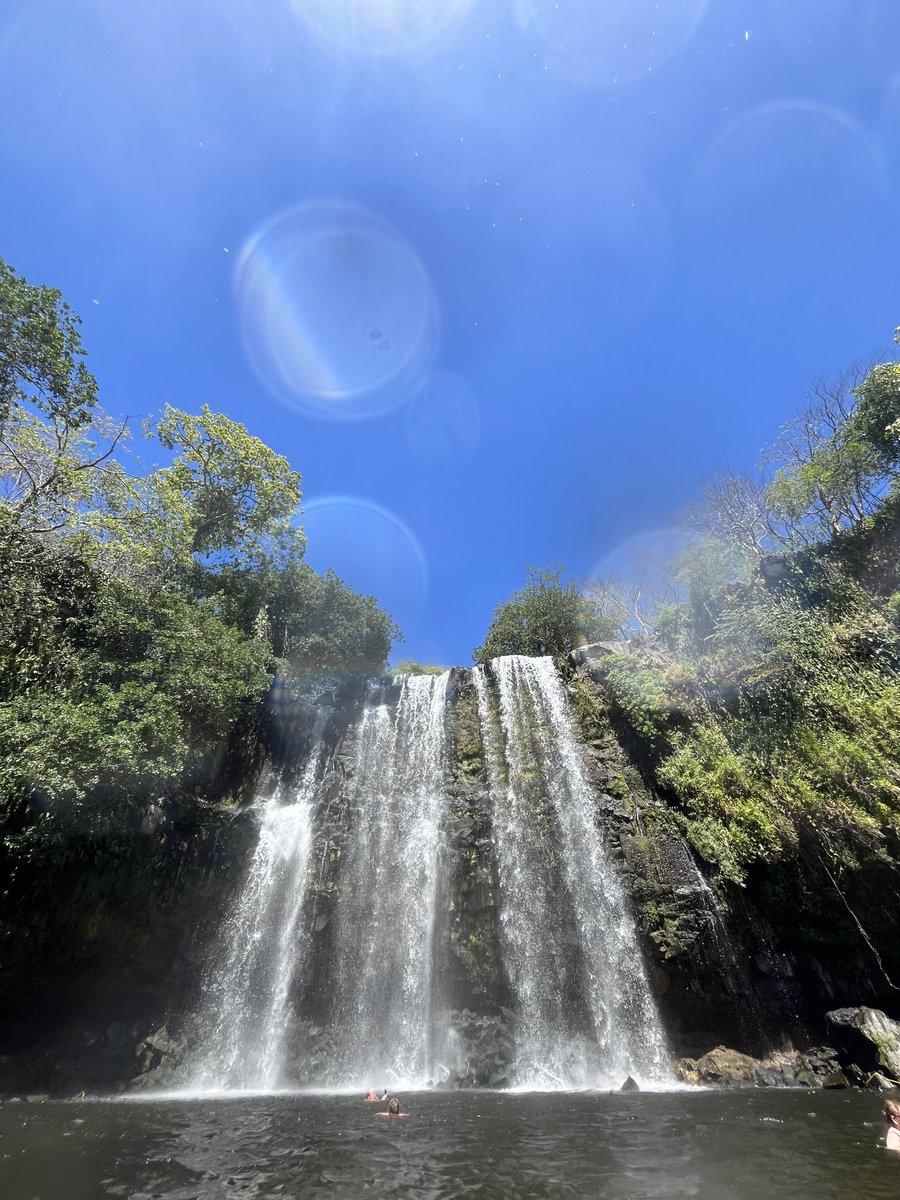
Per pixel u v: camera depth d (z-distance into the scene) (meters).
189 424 25.14
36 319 14.03
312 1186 5.70
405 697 21.52
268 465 26.75
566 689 19.48
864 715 14.07
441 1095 10.73
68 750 12.32
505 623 30.17
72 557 17.45
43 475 18.80
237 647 17.45
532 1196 5.32
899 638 15.25
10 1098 11.73
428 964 14.28
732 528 29.97
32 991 13.92
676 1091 10.52
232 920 15.21
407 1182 5.76
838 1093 9.88
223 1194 5.54
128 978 14.25
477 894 14.84
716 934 12.88
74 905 14.38
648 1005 12.62
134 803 14.52
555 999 13.22
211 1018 13.84
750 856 13.21
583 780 16.67
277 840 16.78
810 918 12.96
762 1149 6.58
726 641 18.14
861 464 20.91
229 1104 10.21
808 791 13.30
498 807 16.72
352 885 15.88
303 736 20.61
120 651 16.12
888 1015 12.09
